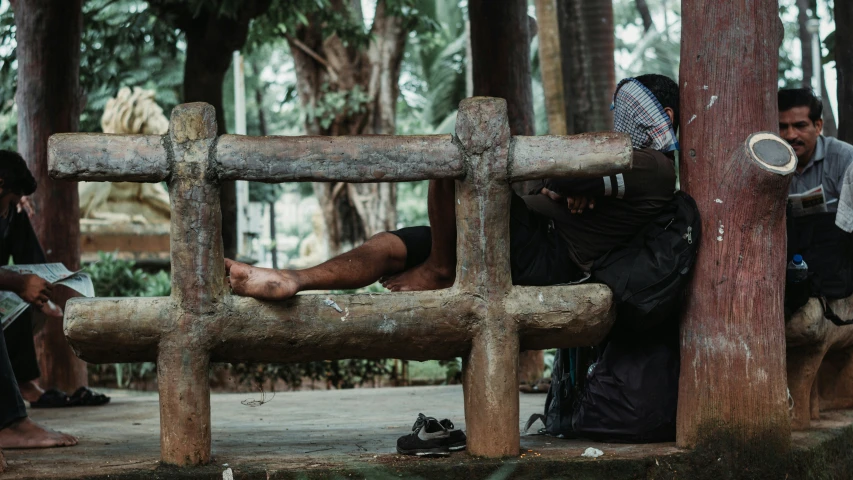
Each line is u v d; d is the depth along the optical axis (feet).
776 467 9.98
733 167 10.09
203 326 9.14
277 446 10.92
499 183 9.42
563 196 10.50
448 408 15.90
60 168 8.84
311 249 83.10
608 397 10.75
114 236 44.55
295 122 94.89
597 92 30.45
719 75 10.27
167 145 9.05
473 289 9.51
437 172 9.36
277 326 9.27
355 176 9.24
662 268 9.96
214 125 9.18
